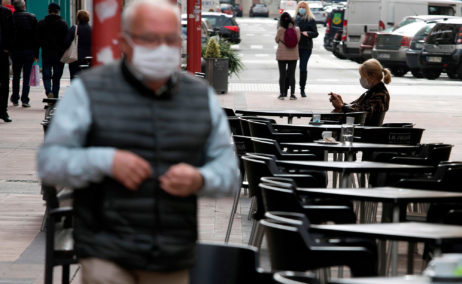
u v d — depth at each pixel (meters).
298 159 21.05
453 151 33.47
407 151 22.22
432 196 14.26
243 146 23.17
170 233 8.23
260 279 8.95
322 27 173.12
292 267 11.36
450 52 70.75
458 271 7.77
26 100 43.97
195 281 9.25
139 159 7.91
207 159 8.65
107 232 8.18
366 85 27.39
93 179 8.02
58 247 12.21
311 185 17.45
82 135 8.12
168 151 8.22
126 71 8.22
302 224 11.72
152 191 8.15
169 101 8.30
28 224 20.12
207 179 8.18
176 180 7.97
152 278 8.34
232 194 8.69
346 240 12.77
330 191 14.73
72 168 7.91
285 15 50.91
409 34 74.12
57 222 13.55
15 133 34.97
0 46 36.97
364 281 8.33
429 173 20.19
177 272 8.42
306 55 52.41
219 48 57.94
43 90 53.84
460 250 11.97
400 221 15.23
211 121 8.49
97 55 14.10
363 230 11.65
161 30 7.95
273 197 14.45
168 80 8.34
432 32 71.31
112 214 8.12
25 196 23.34
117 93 8.18
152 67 7.95
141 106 8.20
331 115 27.64
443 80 72.69
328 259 11.23
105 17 14.04
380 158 21.95
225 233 20.08
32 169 27.36
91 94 8.09
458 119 44.41
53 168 7.98
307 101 50.84
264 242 19.25
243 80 65.06
